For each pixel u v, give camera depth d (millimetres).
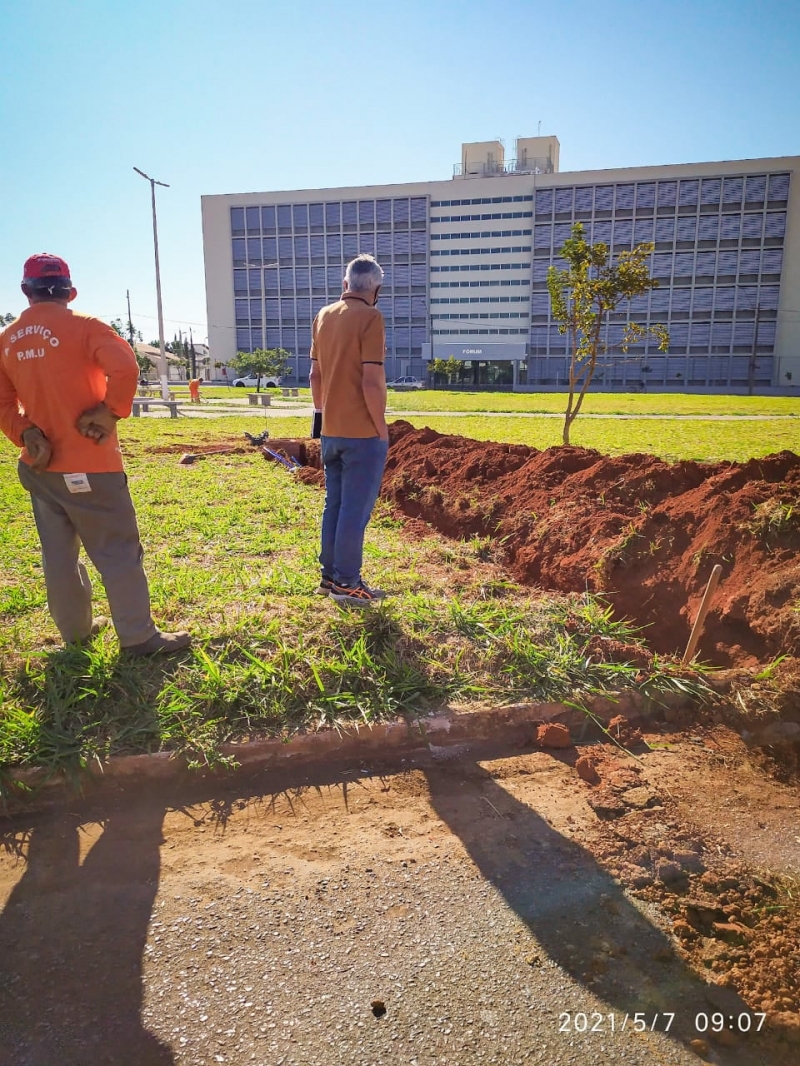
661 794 3086
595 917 2412
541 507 6359
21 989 2109
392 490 8492
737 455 13430
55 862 2670
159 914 2410
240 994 2102
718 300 77562
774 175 73375
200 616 4254
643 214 77875
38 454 3262
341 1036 1965
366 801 3047
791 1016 2021
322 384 4352
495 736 3516
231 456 12453
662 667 3896
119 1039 1953
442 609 4406
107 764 3027
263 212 88812
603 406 37500
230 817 2938
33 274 3270
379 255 86438
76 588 3635
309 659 3664
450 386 79375
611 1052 1930
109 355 3227
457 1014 2041
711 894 2523
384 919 2396
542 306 82750
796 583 4020
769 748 3492
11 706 3256
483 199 82250
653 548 4984
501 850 2742
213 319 92875
